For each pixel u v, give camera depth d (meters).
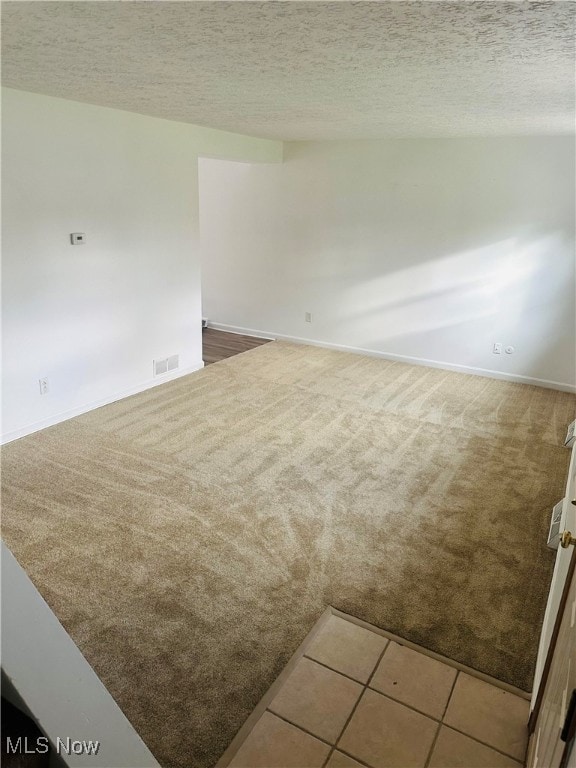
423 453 3.78
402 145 5.36
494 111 3.43
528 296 5.16
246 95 3.12
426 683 1.97
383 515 3.02
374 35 1.79
